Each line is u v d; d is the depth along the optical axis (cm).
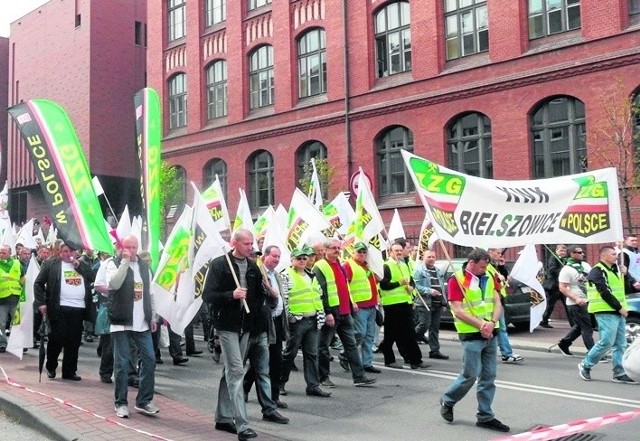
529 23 1969
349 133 2384
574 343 1274
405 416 734
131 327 705
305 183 2333
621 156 1623
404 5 2286
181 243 758
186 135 3042
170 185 2769
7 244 1223
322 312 849
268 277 788
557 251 1527
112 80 3538
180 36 3145
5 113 4475
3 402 756
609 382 902
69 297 902
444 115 2122
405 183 2252
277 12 2669
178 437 632
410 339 1030
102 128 3481
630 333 1101
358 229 1071
